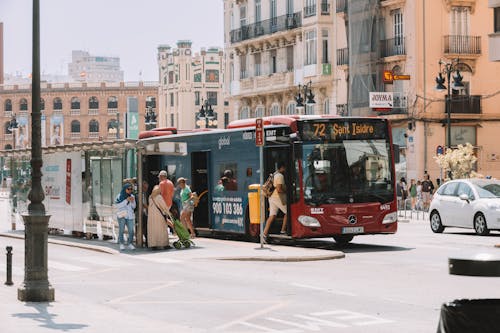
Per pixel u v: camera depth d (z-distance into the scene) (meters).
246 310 14.56
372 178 26.83
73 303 15.34
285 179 26.59
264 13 76.69
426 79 59.56
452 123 59.75
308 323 13.14
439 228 34.03
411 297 15.66
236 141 28.94
